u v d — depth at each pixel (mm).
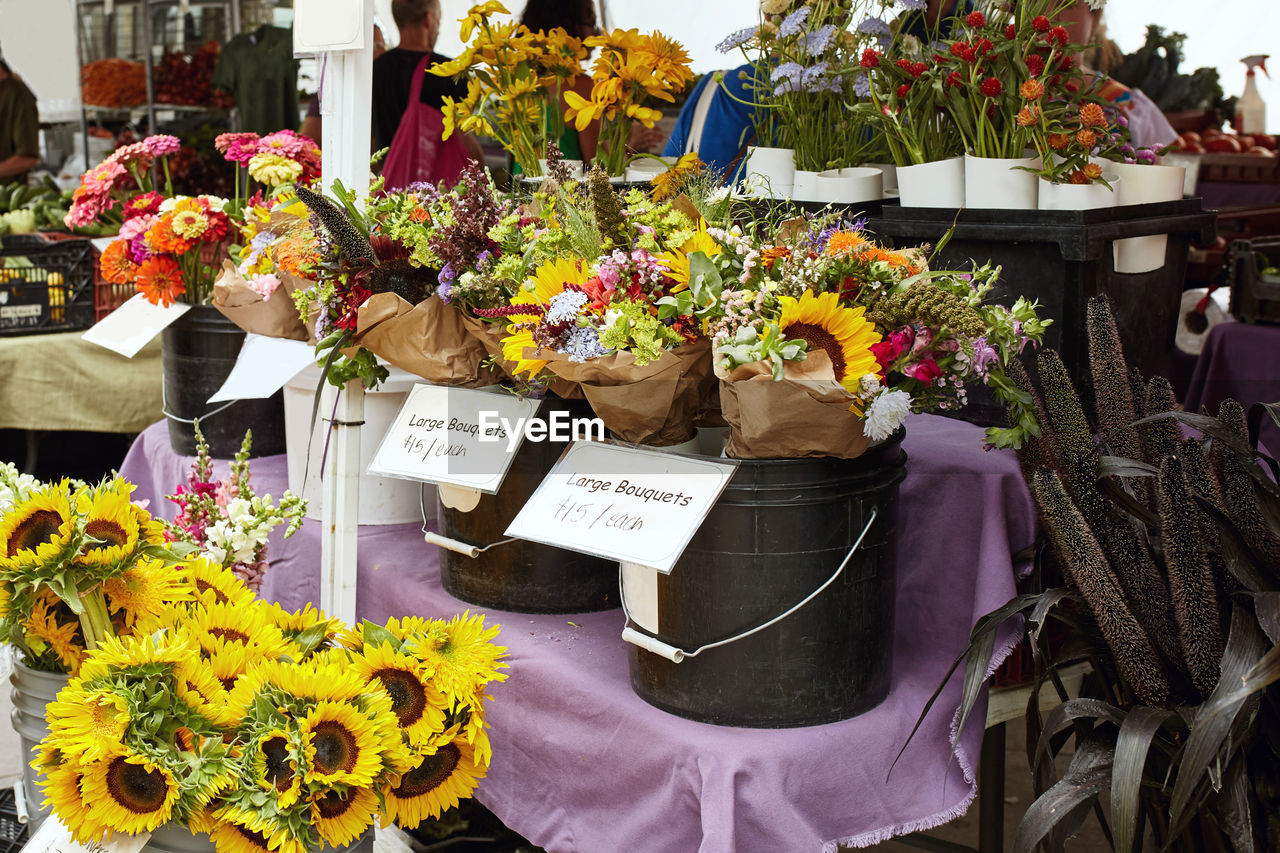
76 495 1293
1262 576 1293
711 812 1285
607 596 1742
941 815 1453
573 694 1511
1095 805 1501
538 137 2164
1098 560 1285
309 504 2172
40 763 1131
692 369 1341
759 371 1207
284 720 1137
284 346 2045
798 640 1340
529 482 1648
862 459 1340
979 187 1779
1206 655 1271
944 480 1579
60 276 3812
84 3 5160
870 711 1433
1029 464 1425
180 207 2494
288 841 1096
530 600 1715
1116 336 1487
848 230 1450
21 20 5230
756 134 2338
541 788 1582
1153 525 1415
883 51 2064
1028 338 1404
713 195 1536
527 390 1577
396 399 2092
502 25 2102
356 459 1780
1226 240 3150
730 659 1347
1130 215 1707
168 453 2732
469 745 1273
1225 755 1220
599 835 1484
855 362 1219
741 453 1312
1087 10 2328
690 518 1259
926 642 1619
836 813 1382
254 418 2582
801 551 1314
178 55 4926
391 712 1186
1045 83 1784
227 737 1146
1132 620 1297
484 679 1259
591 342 1275
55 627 1312
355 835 1157
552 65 2121
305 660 1312
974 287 1559
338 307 1659
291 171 2516
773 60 2232
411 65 2943
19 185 4891
